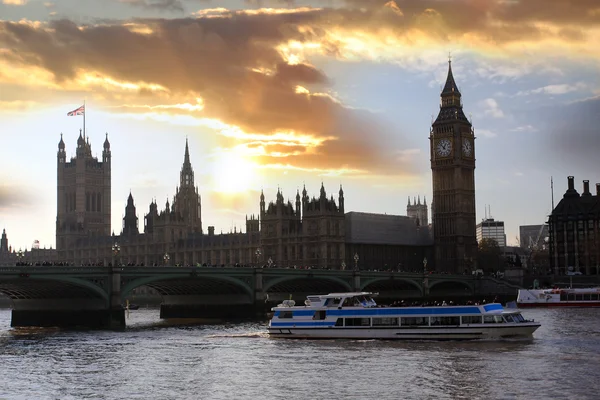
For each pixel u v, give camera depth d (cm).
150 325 17250
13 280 14688
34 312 17350
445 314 12794
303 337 13438
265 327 16225
